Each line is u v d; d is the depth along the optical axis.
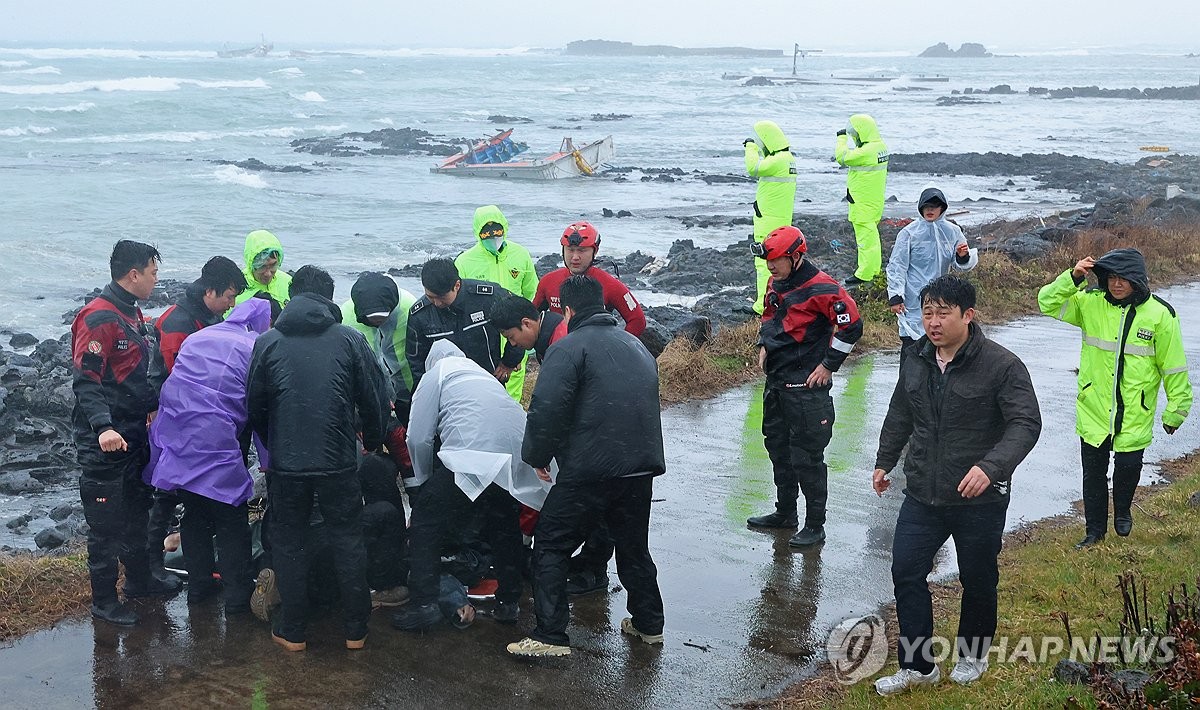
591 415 5.04
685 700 4.88
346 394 5.18
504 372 6.75
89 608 5.68
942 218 8.98
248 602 5.64
